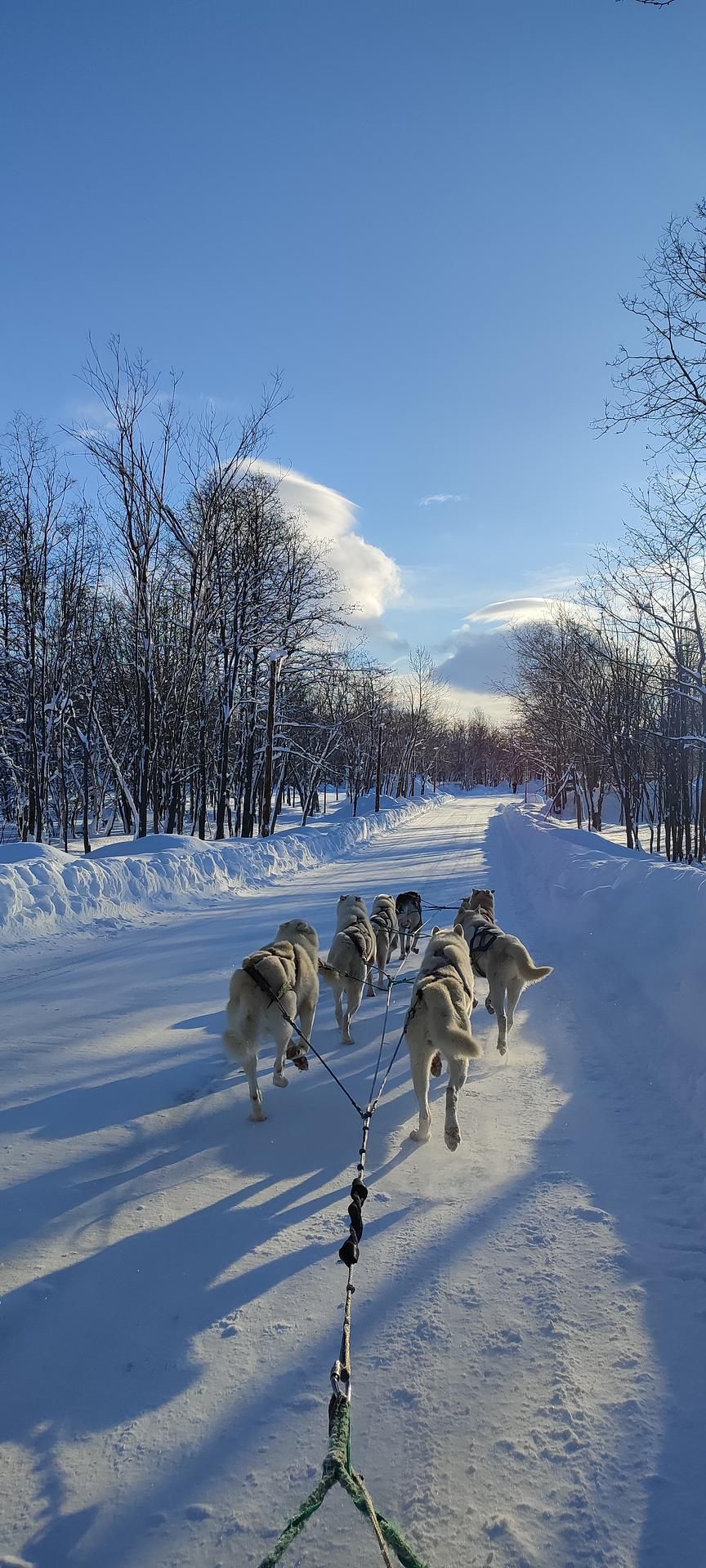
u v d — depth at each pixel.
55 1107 5.63
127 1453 2.76
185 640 27.67
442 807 68.62
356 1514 2.52
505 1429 2.83
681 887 8.36
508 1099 5.86
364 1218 4.27
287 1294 3.60
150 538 24.09
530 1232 4.07
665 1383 3.03
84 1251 3.92
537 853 20.00
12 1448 2.77
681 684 18.41
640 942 8.36
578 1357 3.17
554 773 53.88
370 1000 9.09
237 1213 4.31
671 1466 2.66
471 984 6.33
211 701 29.66
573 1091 5.91
